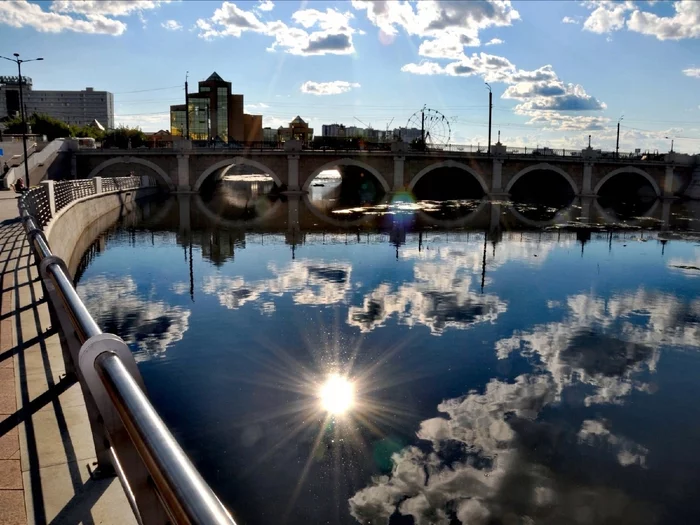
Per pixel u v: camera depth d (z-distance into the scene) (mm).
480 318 17578
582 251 30703
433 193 77562
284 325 16438
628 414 11297
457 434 10336
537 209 56375
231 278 22688
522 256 28875
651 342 15664
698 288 22094
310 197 68312
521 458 9594
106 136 88938
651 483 8977
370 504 8250
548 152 69000
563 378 13023
